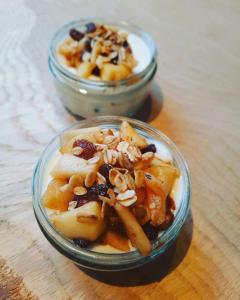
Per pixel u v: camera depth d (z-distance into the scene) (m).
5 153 0.18
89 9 0.25
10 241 0.15
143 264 0.14
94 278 0.14
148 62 0.19
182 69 0.22
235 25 0.25
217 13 0.25
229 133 0.19
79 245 0.13
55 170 0.14
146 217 0.13
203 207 0.17
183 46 0.23
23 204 0.16
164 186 0.14
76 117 0.20
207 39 0.24
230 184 0.17
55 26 0.23
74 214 0.13
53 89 0.20
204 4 0.26
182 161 0.15
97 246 0.13
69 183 0.13
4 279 0.14
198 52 0.23
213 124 0.20
